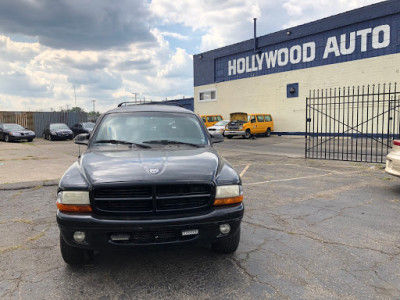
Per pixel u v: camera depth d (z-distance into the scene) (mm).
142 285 2906
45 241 3957
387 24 18453
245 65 27250
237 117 23828
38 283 2941
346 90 20578
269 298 2670
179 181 2850
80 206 2814
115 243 2777
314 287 2838
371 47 19250
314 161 11047
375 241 3875
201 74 31625
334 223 4535
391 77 18469
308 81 22703
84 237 2803
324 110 21688
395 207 5309
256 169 9406
